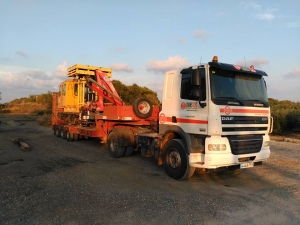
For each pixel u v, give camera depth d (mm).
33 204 5676
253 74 7633
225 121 6676
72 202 5797
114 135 10500
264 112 7496
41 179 7496
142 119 10305
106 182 7281
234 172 8461
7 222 4840
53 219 4965
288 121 19719
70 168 8805
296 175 8195
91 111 13633
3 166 9008
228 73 7129
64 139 16250
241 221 4941
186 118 7227
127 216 5109
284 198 6152
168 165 7793
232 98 6977
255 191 6652
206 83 6766
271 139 16828
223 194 6406
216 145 6570
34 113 51656
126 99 29344
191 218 5043
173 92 7773
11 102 63906
